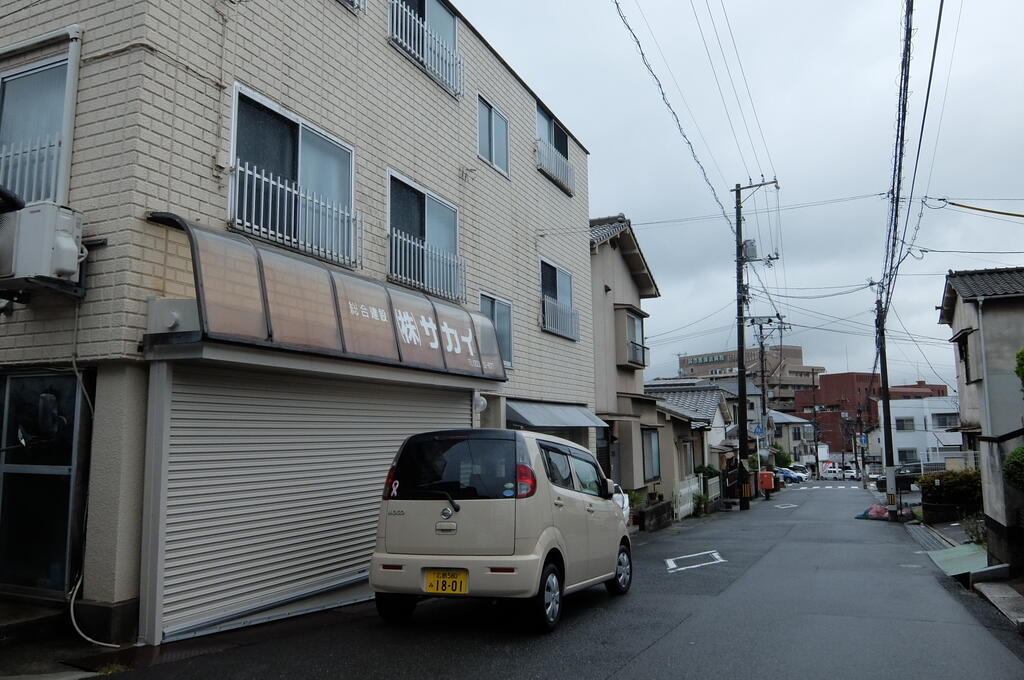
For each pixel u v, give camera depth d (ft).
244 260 22.12
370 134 32.89
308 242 28.04
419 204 37.04
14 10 23.54
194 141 22.98
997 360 60.90
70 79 21.86
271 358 22.27
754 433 149.89
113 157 20.99
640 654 18.95
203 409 21.42
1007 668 18.19
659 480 76.54
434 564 20.26
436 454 21.61
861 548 47.26
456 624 22.45
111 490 19.65
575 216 58.80
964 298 62.28
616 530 27.76
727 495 110.01
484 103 45.37
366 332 27.25
